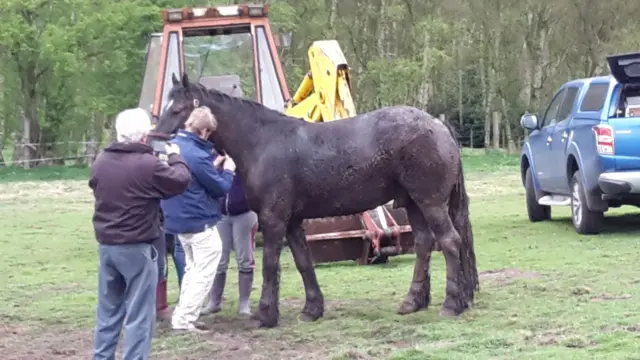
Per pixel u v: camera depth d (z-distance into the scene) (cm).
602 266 1028
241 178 824
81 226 1767
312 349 722
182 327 805
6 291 1052
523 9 4350
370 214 1147
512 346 673
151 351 738
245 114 818
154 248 634
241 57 1453
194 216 792
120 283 633
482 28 4459
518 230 1438
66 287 1078
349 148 798
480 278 991
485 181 2609
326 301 916
